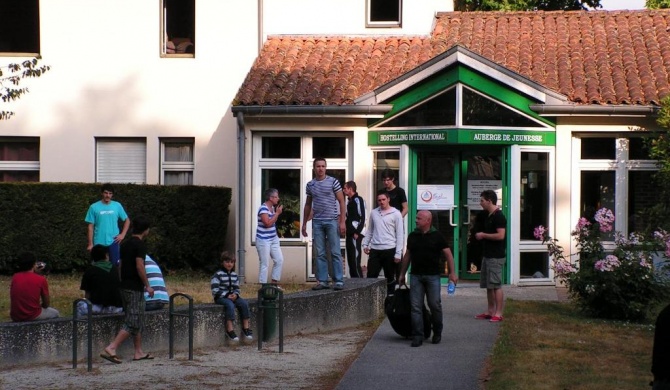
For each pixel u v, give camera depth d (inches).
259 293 496.1
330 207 540.4
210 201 781.9
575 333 517.3
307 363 450.0
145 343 471.2
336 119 733.9
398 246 577.0
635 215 726.5
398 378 408.5
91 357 435.5
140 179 838.5
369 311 570.9
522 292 685.9
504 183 717.9
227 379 414.3
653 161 724.7
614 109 704.4
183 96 834.8
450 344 485.4
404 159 720.3
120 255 456.8
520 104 710.5
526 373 413.1
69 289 676.7
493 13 882.8
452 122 706.2
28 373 425.7
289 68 782.5
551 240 638.5
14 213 768.9
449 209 726.5
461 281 729.6
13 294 458.6
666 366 261.0
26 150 845.8
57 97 836.6
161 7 836.6
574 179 727.7
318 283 550.9
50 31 837.8
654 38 811.4
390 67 781.9
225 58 834.2
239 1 834.8
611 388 385.7
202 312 488.7
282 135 743.7
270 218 604.4
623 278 563.5
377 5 852.0
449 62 697.6
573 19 862.5
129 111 835.4
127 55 836.0
